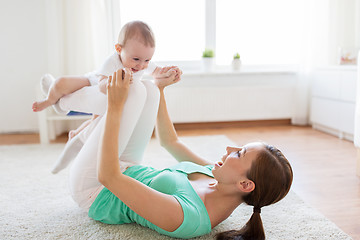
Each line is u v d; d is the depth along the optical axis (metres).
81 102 1.55
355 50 3.47
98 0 3.43
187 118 3.82
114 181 1.19
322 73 3.55
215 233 1.42
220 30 3.90
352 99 3.05
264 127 3.90
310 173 2.28
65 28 3.46
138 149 1.51
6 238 1.39
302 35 3.77
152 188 1.35
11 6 3.49
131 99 1.28
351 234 1.48
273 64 4.03
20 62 3.60
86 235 1.40
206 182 1.42
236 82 3.91
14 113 3.69
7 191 1.95
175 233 1.25
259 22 3.92
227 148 1.33
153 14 3.75
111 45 3.49
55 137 3.46
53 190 1.97
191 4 3.80
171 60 3.91
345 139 3.25
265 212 1.66
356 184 2.08
